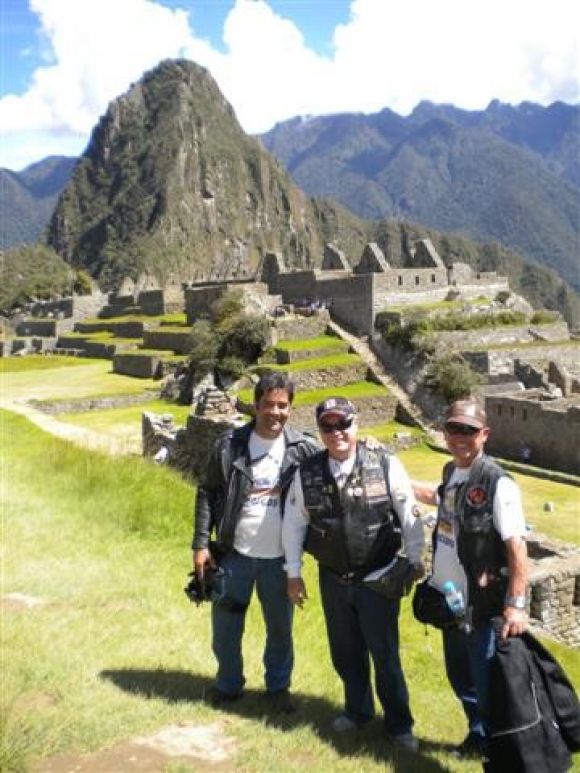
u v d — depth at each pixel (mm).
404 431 48719
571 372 55344
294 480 7863
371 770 7184
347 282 61000
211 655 9602
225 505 8242
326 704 8703
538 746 6695
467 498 7172
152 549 14086
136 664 9078
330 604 7910
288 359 55281
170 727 7574
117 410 51844
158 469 19438
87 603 10961
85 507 16125
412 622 13352
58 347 97562
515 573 6965
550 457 44469
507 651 6844
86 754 6973
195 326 60312
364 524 7578
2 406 34344
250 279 87750
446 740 8398
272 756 7113
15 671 8406
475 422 7141
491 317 59062
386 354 55531
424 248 73188
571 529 31438
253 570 8281
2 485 18016
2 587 11312
